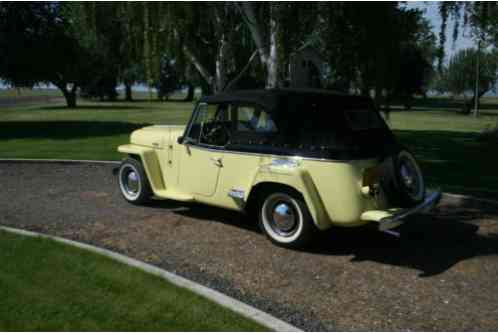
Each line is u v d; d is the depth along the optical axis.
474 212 7.17
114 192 8.20
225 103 5.81
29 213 6.74
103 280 4.23
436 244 5.71
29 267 4.47
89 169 10.42
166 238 5.75
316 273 4.78
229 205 5.91
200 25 12.20
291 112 5.26
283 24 9.59
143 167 7.12
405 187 5.14
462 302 4.18
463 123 31.30
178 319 3.60
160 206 7.29
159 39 10.68
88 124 24.83
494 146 16.62
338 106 5.18
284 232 5.48
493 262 5.13
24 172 10.01
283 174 5.11
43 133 19.31
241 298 4.19
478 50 8.99
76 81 47.38
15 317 3.52
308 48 11.07
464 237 5.98
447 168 11.64
